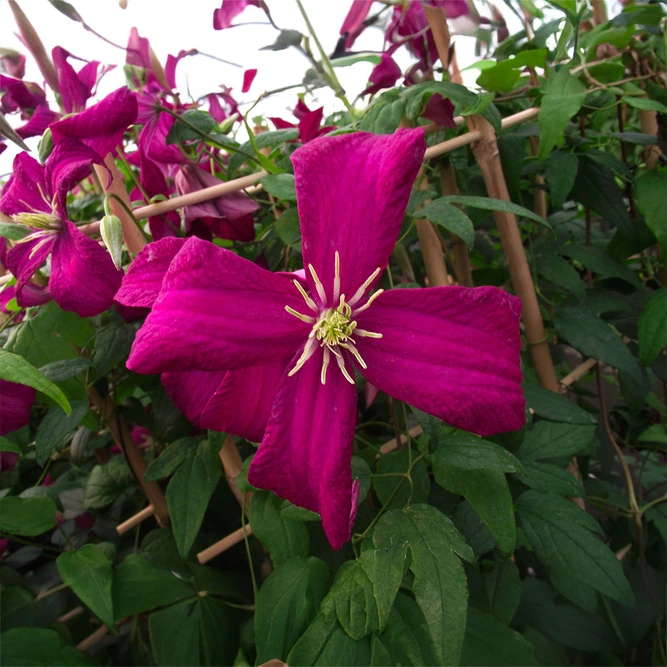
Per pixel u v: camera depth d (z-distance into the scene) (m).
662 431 0.33
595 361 0.30
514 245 0.26
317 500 0.15
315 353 0.15
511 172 0.26
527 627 0.26
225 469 0.25
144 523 0.33
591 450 0.31
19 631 0.21
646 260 0.31
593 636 0.27
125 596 0.22
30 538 0.30
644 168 0.31
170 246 0.16
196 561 0.27
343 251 0.15
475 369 0.15
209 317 0.14
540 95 0.26
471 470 0.20
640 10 0.24
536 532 0.21
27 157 0.22
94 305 0.20
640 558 0.29
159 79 0.25
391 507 0.22
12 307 0.24
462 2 0.22
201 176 0.25
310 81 0.24
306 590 0.20
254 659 0.24
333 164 0.15
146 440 0.37
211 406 0.16
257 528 0.21
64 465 0.38
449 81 0.24
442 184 0.28
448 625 0.16
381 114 0.22
